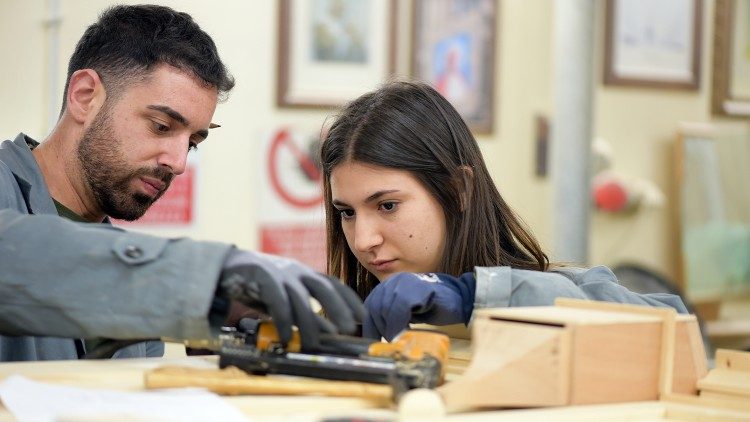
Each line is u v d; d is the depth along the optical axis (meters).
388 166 2.35
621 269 5.80
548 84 6.12
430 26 5.65
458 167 2.44
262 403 1.49
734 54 6.97
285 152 5.20
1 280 1.67
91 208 2.60
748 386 1.67
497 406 1.53
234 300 1.64
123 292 1.64
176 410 1.40
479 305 1.86
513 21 5.98
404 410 1.40
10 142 2.50
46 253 1.69
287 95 5.17
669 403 1.61
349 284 2.67
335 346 1.61
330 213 2.65
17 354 2.19
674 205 6.82
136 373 1.64
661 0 6.68
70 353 2.32
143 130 2.49
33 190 2.47
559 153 5.09
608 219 6.59
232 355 1.61
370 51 5.46
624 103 6.61
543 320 1.58
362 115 2.42
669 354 1.64
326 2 5.30
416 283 1.84
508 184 6.00
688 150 6.76
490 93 5.89
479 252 2.46
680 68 6.80
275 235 5.20
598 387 1.57
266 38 5.10
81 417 1.33
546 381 1.53
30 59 4.30
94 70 2.51
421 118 2.42
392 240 2.38
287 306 1.54
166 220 4.80
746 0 6.99
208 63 2.52
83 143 2.51
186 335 1.62
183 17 2.55
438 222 2.43
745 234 6.91
